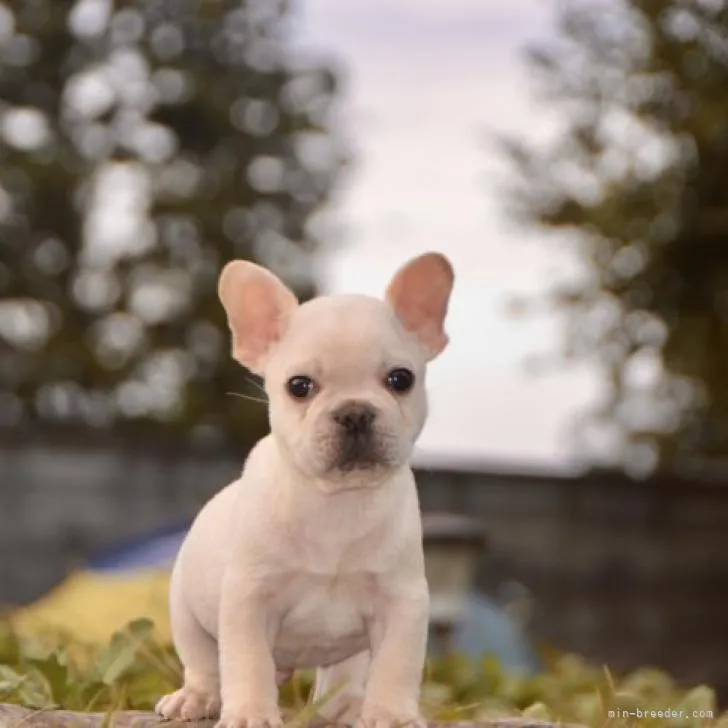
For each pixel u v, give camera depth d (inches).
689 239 415.8
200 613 170.4
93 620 292.5
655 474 453.4
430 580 281.0
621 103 419.8
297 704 194.9
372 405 158.2
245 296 174.9
